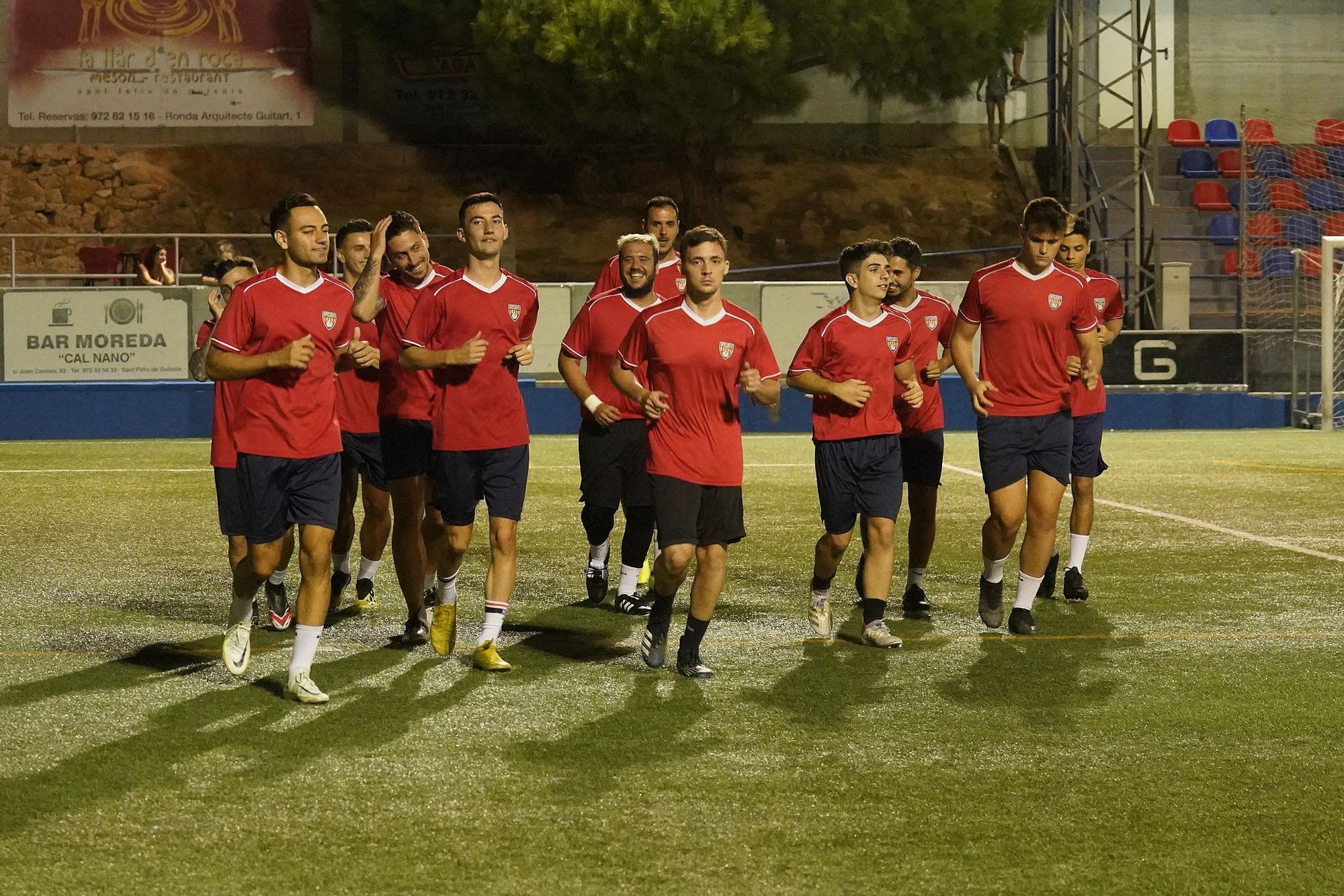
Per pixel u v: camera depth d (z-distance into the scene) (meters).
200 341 14.84
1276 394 39.22
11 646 12.72
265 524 10.79
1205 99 58.19
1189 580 16.17
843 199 58.81
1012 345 13.05
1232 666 11.91
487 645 11.76
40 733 9.77
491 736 9.73
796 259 56.06
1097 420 14.92
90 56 59.34
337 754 9.30
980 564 17.44
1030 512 13.23
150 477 27.33
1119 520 21.06
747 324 11.24
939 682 11.37
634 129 53.66
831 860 7.41
